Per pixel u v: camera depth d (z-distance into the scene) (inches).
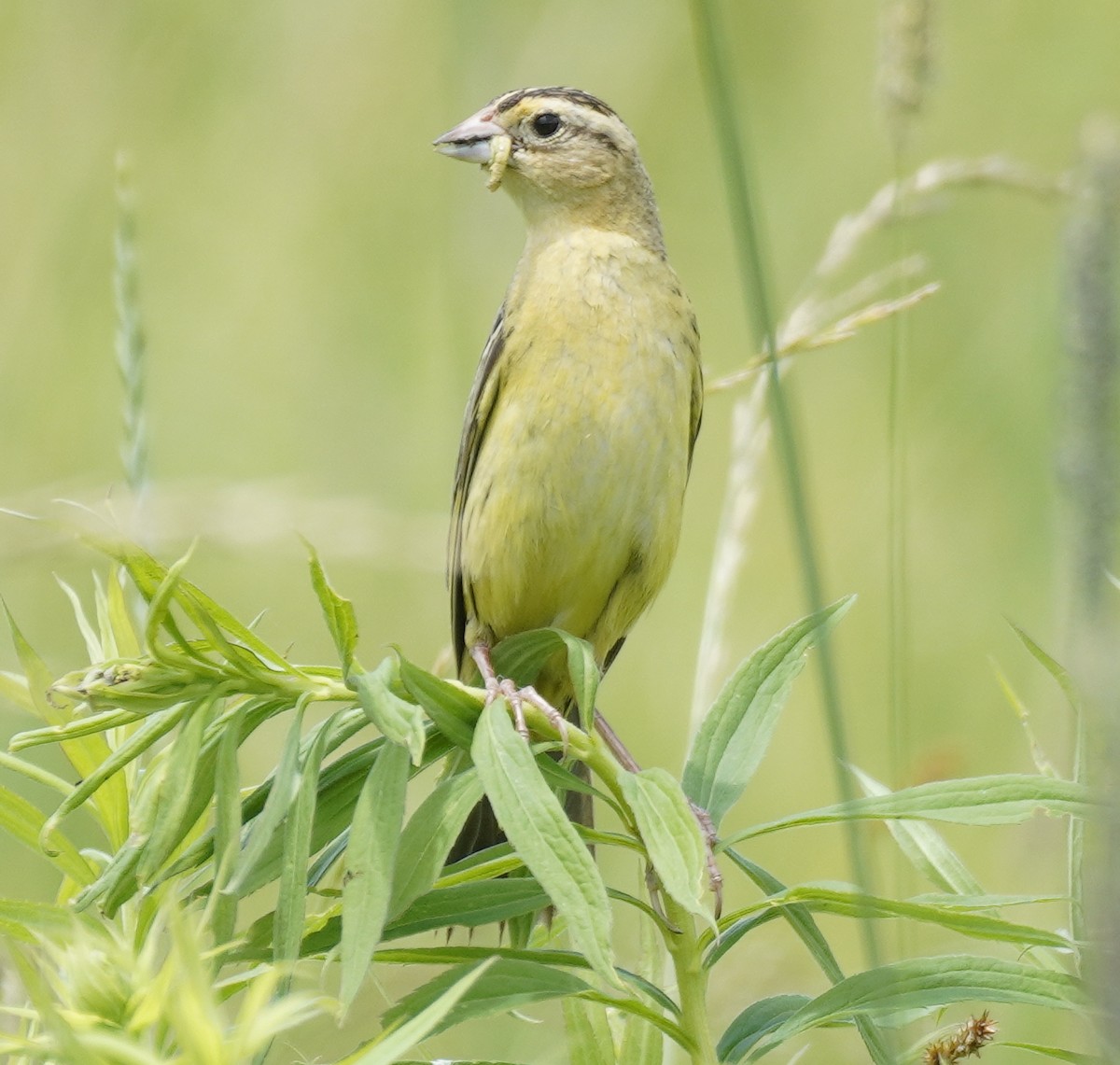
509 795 193.9
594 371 356.5
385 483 565.9
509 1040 360.2
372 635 522.9
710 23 225.1
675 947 216.1
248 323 577.6
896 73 295.1
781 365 330.6
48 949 175.2
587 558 362.0
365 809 191.9
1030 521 491.2
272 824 189.5
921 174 360.8
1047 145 570.3
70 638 485.4
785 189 587.2
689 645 539.2
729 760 237.8
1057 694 386.9
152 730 197.6
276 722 430.9
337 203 581.3
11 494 517.3
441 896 208.2
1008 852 364.2
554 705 374.0
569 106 385.4
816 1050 354.3
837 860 478.0
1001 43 585.3
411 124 581.6
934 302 546.3
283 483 341.7
